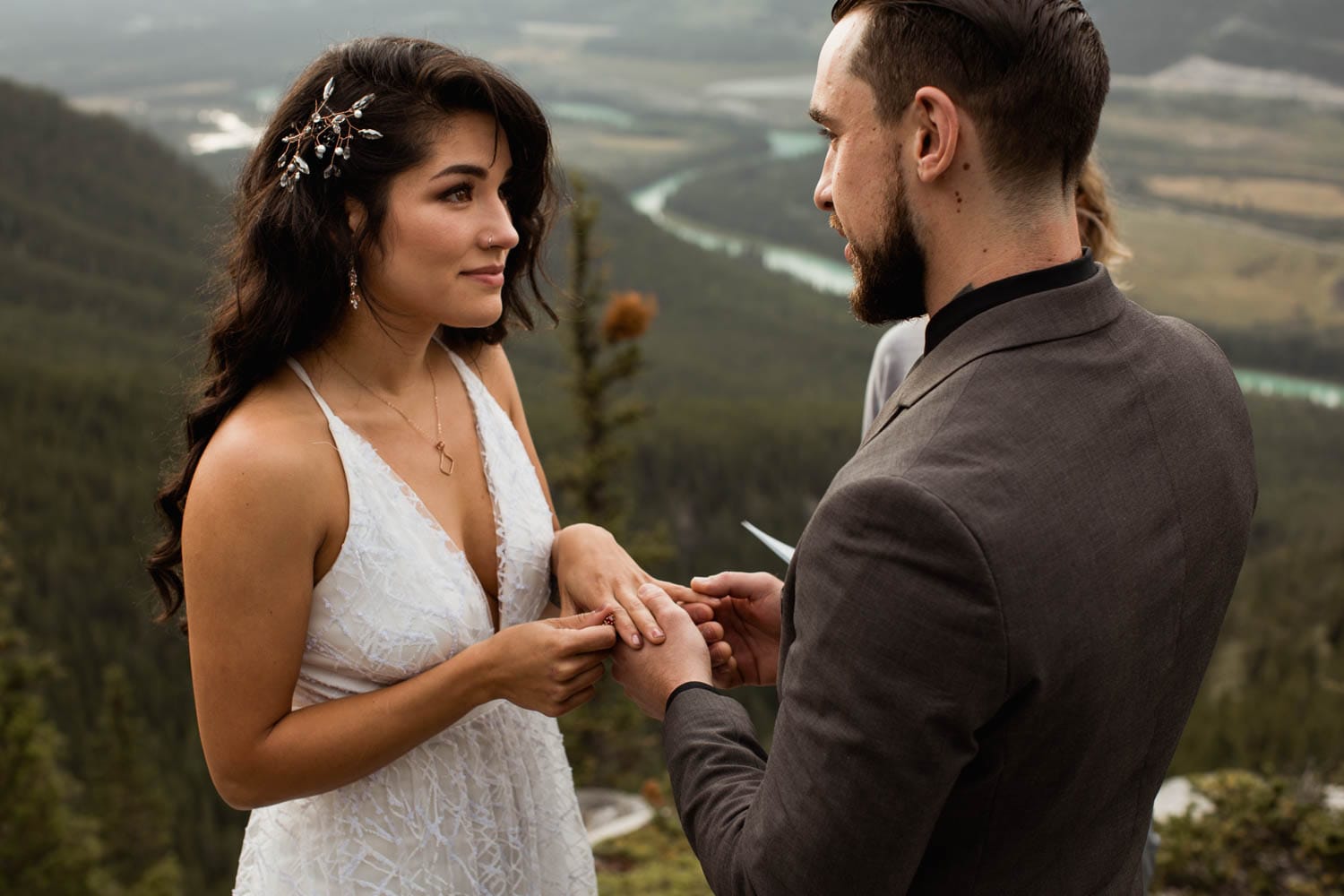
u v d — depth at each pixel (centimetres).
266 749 146
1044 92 115
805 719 115
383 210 143
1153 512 117
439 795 162
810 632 116
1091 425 116
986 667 107
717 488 5991
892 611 109
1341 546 4784
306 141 142
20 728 966
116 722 2386
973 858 119
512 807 172
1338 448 8212
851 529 113
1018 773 114
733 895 121
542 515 179
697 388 9956
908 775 109
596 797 703
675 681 146
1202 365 130
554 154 162
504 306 174
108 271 11350
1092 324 121
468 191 146
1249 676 4006
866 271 131
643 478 5953
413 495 155
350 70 143
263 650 143
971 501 108
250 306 145
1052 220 121
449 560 158
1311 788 518
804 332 12588
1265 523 6588
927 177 120
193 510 141
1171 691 125
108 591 4809
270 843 163
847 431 6606
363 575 149
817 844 111
